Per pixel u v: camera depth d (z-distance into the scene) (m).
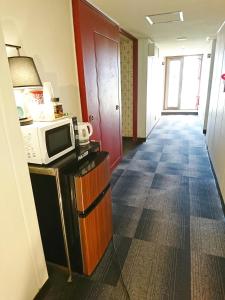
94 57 2.39
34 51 1.59
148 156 3.88
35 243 1.31
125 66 4.54
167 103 8.00
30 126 1.31
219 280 1.47
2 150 1.04
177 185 2.79
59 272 1.58
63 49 1.94
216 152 2.96
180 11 2.58
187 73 7.54
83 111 2.31
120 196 2.56
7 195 1.09
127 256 1.70
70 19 2.01
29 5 1.51
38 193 1.42
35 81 1.34
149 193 2.62
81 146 1.68
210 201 2.41
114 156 3.35
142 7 2.42
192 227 2.00
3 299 1.12
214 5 2.40
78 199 1.34
